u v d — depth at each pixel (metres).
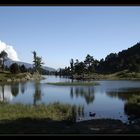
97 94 55.25
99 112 29.00
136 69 180.50
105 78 159.12
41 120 20.83
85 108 32.25
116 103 38.75
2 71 150.00
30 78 148.12
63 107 29.39
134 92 59.69
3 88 74.88
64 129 16.83
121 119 24.20
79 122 20.83
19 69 155.38
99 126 18.45
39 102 38.56
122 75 169.38
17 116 22.25
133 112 28.50
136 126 18.42
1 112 24.27
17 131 15.66
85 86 84.69
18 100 42.12
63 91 64.00
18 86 85.06
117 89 70.12
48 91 64.19
